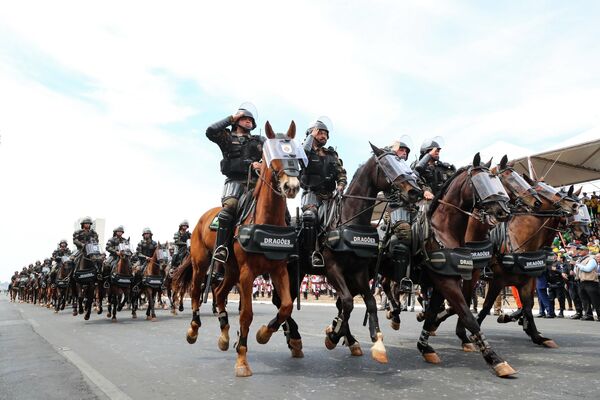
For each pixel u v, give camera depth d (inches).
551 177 721.0
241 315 208.4
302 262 255.8
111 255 593.0
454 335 357.1
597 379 191.3
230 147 248.5
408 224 238.7
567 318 508.1
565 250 550.0
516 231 293.3
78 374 221.9
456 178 240.1
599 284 465.4
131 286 593.9
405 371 212.5
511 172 302.0
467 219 235.9
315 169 255.0
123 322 528.4
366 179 233.9
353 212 231.8
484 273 307.4
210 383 194.4
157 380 204.1
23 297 1670.8
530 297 291.9
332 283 228.5
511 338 326.0
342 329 239.1
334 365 229.0
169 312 715.4
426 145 292.5
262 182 216.8
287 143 207.8
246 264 207.6
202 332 400.8
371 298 223.9
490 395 166.9
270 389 181.0
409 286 234.2
